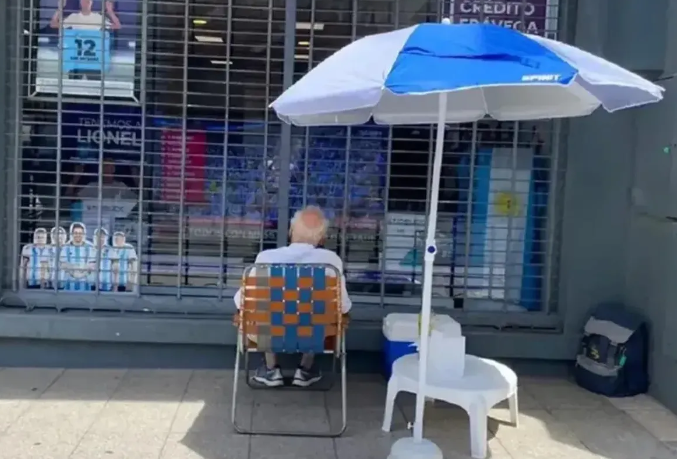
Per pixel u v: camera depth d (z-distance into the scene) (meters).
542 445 4.30
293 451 4.10
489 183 5.70
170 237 5.62
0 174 5.42
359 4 5.55
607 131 5.45
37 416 4.50
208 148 5.61
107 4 5.47
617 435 4.47
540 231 5.70
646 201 5.21
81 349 5.47
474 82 3.09
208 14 5.52
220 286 5.64
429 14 5.55
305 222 4.83
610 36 5.33
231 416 4.59
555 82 3.09
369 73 3.29
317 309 4.29
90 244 5.59
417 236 5.67
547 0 5.54
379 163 5.64
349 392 5.12
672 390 4.86
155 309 5.57
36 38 5.46
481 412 4.10
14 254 5.53
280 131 5.60
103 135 5.54
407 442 3.92
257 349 4.32
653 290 5.11
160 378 5.30
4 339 5.41
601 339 5.23
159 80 5.53
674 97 4.86
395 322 5.09
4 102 5.39
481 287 5.70
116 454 3.98
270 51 5.57
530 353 5.52
